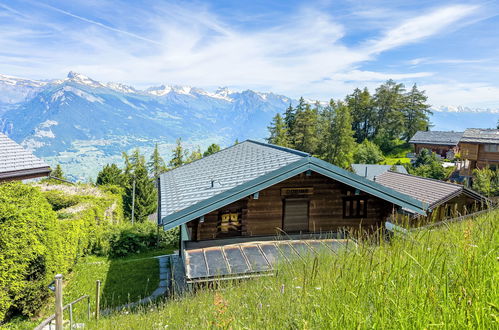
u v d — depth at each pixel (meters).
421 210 13.34
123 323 7.76
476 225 4.41
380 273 3.21
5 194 12.32
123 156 56.59
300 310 3.52
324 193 13.91
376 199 14.27
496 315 2.13
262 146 20.66
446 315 2.31
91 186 28.36
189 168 20.55
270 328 3.47
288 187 13.58
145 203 37.06
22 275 10.90
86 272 16.55
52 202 22.92
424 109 98.19
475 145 47.06
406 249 3.73
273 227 13.53
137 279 15.84
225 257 10.90
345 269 3.85
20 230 10.94
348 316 2.79
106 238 19.83
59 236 13.70
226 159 19.77
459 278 2.79
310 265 5.97
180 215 11.41
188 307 7.07
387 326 2.55
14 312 11.38
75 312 11.95
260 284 6.54
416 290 2.79
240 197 12.02
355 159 75.88
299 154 14.63
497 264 2.76
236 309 4.76
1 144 18.62
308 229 13.87
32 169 18.20
